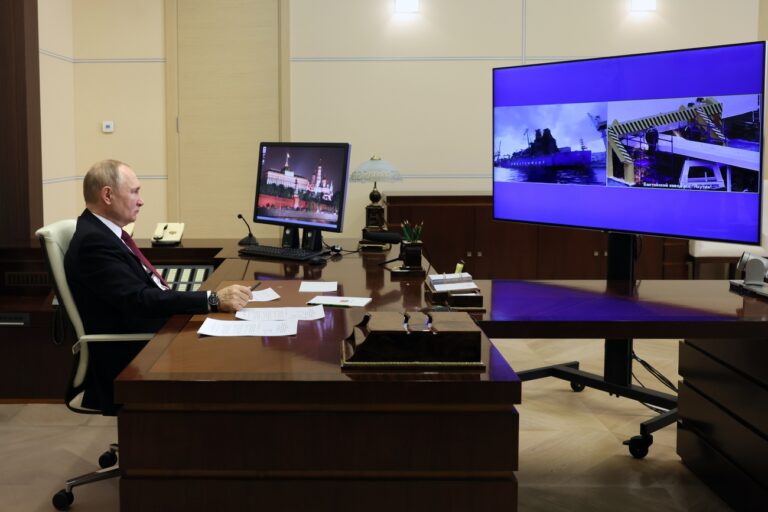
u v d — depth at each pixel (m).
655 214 3.29
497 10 6.60
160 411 1.96
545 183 3.66
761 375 3.01
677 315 2.78
